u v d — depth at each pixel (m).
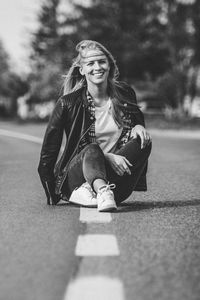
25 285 3.99
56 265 4.46
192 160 14.70
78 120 6.68
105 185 6.45
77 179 6.74
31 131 32.53
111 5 45.62
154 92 56.25
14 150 17.97
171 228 5.81
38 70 56.56
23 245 5.10
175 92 50.66
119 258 4.66
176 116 47.38
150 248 4.98
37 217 6.38
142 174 6.89
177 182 9.97
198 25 42.88
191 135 32.31
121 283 4.01
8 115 86.25
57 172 6.91
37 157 15.39
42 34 48.44
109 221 6.10
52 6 47.69
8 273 4.27
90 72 6.54
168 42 44.16
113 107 6.66
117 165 6.55
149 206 7.15
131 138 6.79
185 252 4.86
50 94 58.34
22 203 7.48
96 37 45.88
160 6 44.19
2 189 9.06
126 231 5.64
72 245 5.09
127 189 6.81
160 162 14.13
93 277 4.15
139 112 6.76
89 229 5.72
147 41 46.25
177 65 45.53
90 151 6.52
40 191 8.77
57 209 6.84
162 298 3.71
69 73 6.72
